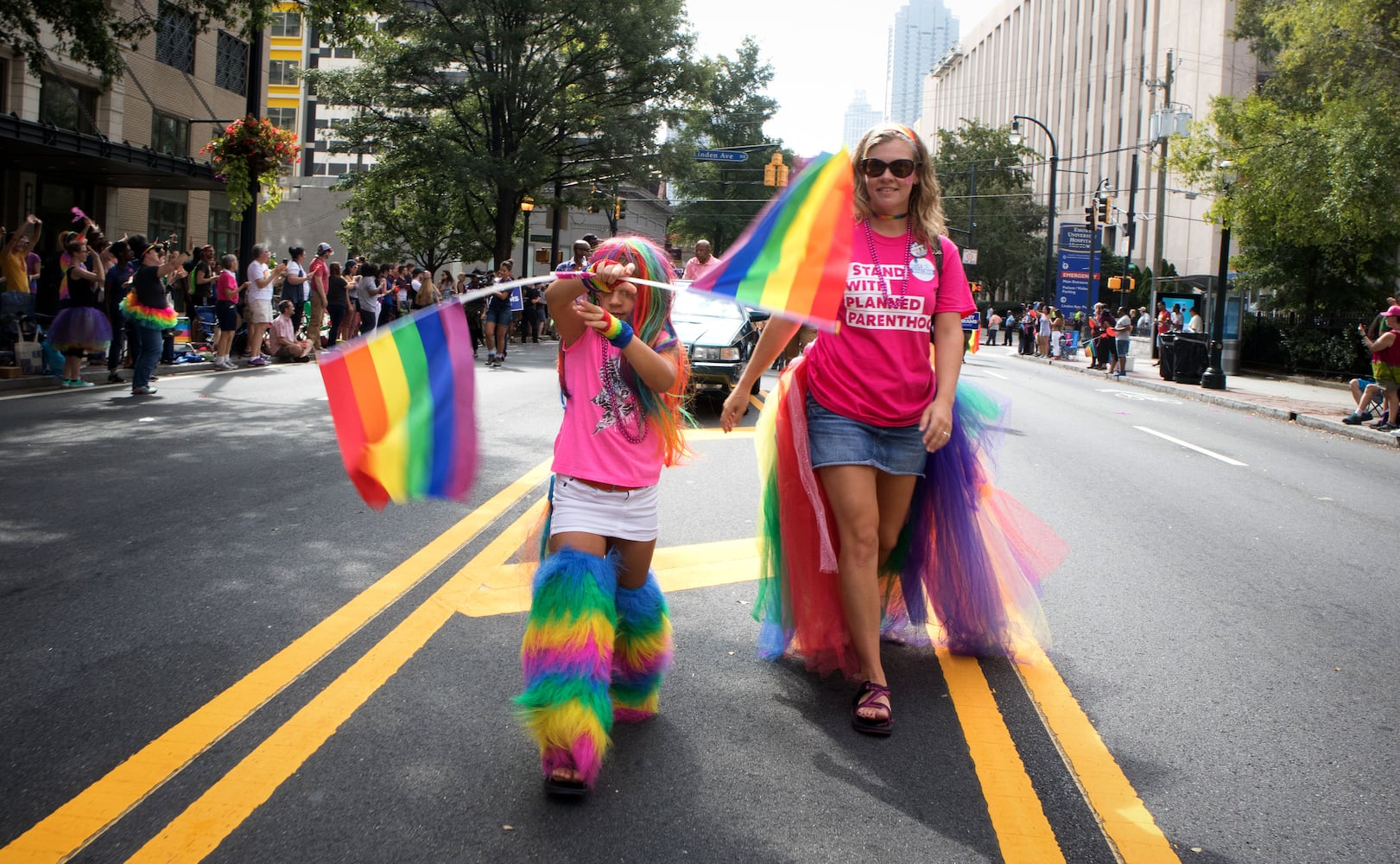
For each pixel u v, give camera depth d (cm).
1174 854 284
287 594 486
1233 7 5544
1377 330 1548
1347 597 574
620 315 321
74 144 1859
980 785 320
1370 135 1861
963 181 7056
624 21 3659
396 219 4844
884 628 453
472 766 320
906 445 378
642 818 292
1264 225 2320
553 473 331
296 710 357
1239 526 771
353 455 303
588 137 4172
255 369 1634
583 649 297
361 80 3744
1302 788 328
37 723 343
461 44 3575
